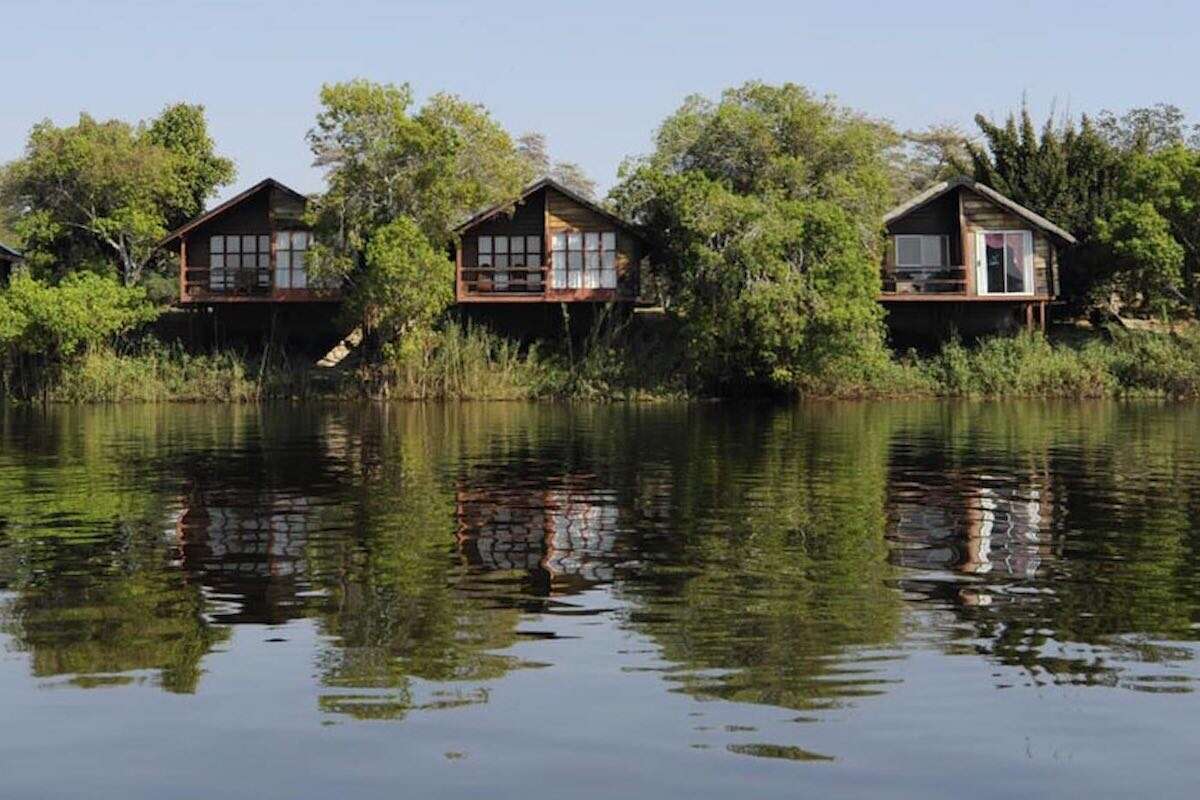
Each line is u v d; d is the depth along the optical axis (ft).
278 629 44.78
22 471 92.48
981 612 46.78
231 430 130.31
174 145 234.17
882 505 73.67
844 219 182.60
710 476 88.12
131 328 197.98
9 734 34.35
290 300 199.21
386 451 106.73
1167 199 202.90
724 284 179.93
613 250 197.98
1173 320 205.87
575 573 53.98
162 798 30.22
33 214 213.46
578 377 185.88
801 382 181.98
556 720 35.01
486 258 199.52
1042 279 198.08
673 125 203.62
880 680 38.42
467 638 43.42
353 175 189.26
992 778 31.09
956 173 279.08
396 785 30.83
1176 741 33.32
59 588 51.47
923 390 184.85
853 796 30.09
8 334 182.50
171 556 58.29
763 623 45.21
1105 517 68.80
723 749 32.86
